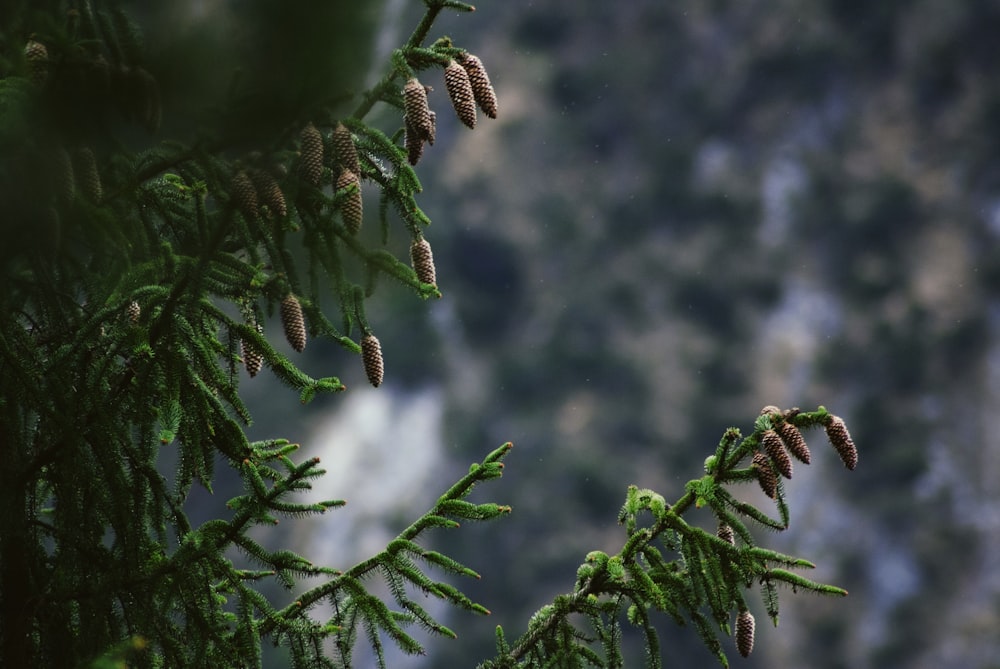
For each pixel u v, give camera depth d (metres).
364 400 64.81
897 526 61.38
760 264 70.12
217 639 2.77
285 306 2.70
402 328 66.06
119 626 2.70
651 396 66.88
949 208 69.62
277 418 62.88
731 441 3.25
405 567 3.09
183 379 2.70
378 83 2.67
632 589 3.24
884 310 67.56
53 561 2.79
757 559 3.19
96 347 2.65
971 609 59.59
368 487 62.56
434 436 64.31
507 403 66.25
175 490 2.82
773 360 67.62
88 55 2.22
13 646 2.75
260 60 2.20
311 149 2.48
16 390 2.60
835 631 58.97
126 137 2.31
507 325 68.88
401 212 2.77
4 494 2.66
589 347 67.94
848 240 69.81
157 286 2.62
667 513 3.27
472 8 2.66
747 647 3.18
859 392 65.88
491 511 3.13
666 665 51.81
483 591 59.25
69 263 2.57
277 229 2.66
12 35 2.29
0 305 2.61
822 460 63.59
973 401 64.88
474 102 2.68
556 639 3.24
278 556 2.93
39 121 2.21
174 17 2.18
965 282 67.44
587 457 63.72
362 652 51.47
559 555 60.38
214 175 2.48
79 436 2.66
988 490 62.19
